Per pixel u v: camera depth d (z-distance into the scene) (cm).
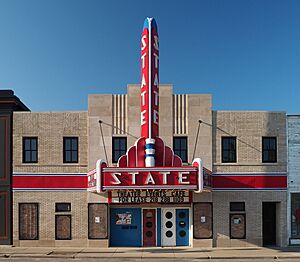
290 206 2209
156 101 2047
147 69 2044
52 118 2233
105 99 2217
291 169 2225
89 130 2203
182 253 1966
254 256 1872
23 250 2056
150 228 2214
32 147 2233
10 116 2225
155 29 2066
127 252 2002
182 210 2222
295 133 2242
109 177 1870
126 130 2206
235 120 2227
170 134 2195
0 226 2192
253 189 2200
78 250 2059
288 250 2047
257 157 2216
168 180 1866
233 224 2178
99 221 2162
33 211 2191
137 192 2139
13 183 2205
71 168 2208
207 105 2219
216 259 1841
